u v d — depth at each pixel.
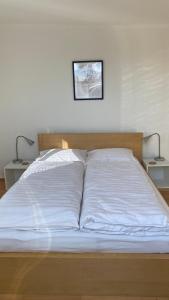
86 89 3.87
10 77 3.88
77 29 3.70
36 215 2.00
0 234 1.94
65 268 1.59
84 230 1.92
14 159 4.13
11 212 2.03
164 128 3.95
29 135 4.06
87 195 2.36
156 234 1.89
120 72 3.80
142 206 2.08
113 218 1.92
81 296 1.62
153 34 3.67
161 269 1.56
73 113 3.96
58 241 1.90
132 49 3.72
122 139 3.89
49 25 3.68
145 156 4.02
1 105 3.97
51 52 3.78
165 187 3.71
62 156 3.51
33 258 1.59
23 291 1.64
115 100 3.89
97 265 1.57
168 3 2.76
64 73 3.84
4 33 3.73
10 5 2.81
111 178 2.75
